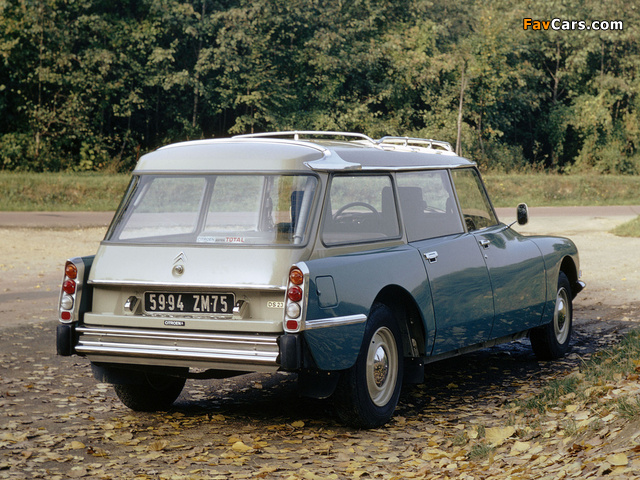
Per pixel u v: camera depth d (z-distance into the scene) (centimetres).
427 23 4978
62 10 4153
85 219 2542
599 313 1031
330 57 4472
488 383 686
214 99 4359
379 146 623
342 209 544
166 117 4503
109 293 541
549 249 762
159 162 564
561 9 5206
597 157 5178
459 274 620
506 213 2970
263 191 530
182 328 513
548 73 5522
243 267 507
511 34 5047
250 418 581
